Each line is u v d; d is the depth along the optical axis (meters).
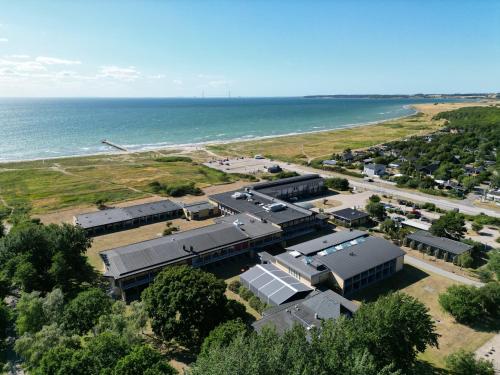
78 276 81.31
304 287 73.00
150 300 57.34
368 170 180.62
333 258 79.44
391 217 117.06
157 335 58.84
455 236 98.81
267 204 116.75
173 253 82.06
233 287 76.62
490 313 67.44
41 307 56.50
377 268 79.75
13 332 61.88
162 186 155.00
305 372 33.84
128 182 163.50
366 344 44.62
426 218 115.00
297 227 103.00
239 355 36.28
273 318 60.56
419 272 84.44
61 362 41.81
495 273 78.00
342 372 35.84
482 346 59.34
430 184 153.00
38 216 121.81
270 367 34.88
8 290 72.19
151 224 115.44
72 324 54.75
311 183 145.38
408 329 47.12
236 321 53.38
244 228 96.94
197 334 56.03
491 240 101.19
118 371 38.47
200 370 37.25
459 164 190.00
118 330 50.50
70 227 82.81
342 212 117.62
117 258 78.50
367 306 50.12
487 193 142.50
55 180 165.50
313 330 44.25
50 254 75.75
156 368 39.03
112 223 110.44
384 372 36.81
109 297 63.94
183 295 55.59
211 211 123.06
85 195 143.88
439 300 68.88
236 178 172.62
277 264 81.69
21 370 53.66
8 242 76.81
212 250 85.00
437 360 56.00
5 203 134.00
